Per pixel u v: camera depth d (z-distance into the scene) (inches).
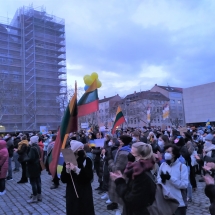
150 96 2837.1
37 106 2065.7
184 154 264.1
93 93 221.9
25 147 381.7
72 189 155.3
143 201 103.3
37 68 2192.4
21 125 1967.3
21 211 246.8
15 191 334.0
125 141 206.5
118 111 393.7
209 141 259.8
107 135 331.6
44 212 241.1
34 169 272.1
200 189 319.3
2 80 1640.0
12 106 1852.9
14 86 1807.3
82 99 223.3
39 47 2234.3
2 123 1847.9
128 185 110.7
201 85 2266.2
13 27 2126.0
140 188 104.3
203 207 243.6
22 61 2121.1
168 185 161.5
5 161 313.0
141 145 115.0
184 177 162.2
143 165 108.4
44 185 374.3
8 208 258.1
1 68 2001.7
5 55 2041.1
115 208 239.9
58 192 324.8
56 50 2351.1
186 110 2359.7
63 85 2330.2
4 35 2070.6
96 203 265.7
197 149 421.7
